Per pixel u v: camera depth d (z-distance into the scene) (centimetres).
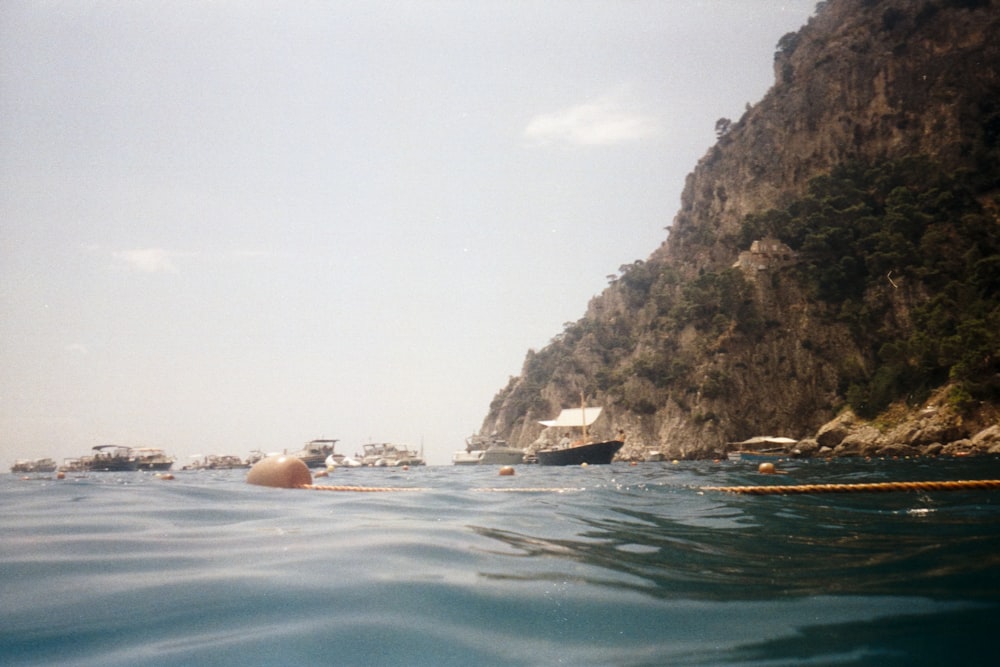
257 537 837
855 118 12631
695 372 11075
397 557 709
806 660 421
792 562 739
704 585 627
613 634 481
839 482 2319
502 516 1130
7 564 675
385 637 464
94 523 985
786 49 15738
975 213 10094
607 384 13588
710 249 13925
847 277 10531
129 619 496
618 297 16562
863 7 14188
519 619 514
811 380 10150
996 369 7219
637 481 2636
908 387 8431
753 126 14525
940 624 485
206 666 409
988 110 11256
